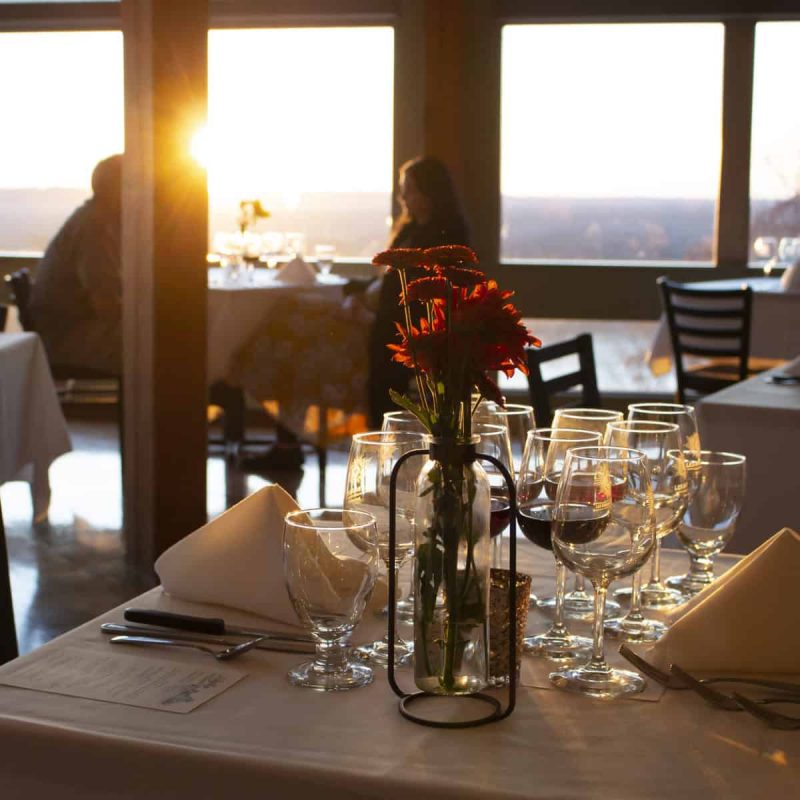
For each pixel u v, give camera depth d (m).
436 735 1.02
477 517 1.09
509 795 0.90
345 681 1.13
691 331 5.16
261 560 1.36
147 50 3.89
